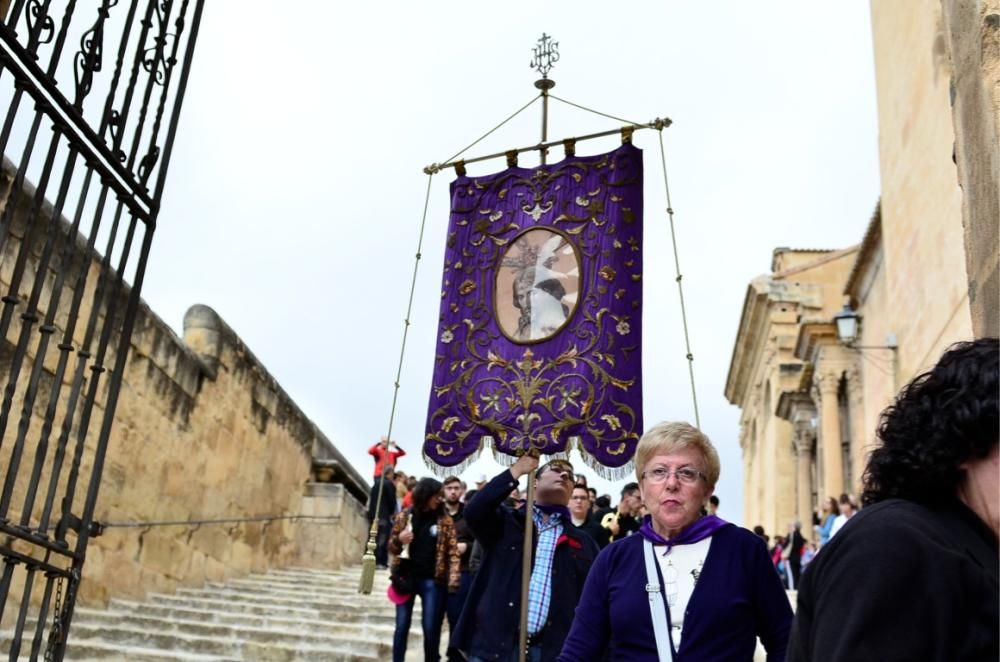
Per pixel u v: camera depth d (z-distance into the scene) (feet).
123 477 38.81
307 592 46.11
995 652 5.08
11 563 12.98
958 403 5.63
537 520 17.71
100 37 14.20
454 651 22.77
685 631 11.14
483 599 17.35
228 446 49.37
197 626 33.94
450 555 26.86
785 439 126.52
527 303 20.34
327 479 64.18
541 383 19.56
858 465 84.07
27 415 13.20
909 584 5.19
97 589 36.78
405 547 27.27
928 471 5.69
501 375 19.98
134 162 15.20
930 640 5.09
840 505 53.26
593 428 18.88
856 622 5.19
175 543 43.42
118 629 31.91
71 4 13.48
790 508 123.95
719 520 11.91
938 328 47.21
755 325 138.41
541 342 19.90
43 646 29.37
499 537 17.78
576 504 24.98
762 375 137.39
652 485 11.84
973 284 10.65
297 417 59.41
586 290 19.99
